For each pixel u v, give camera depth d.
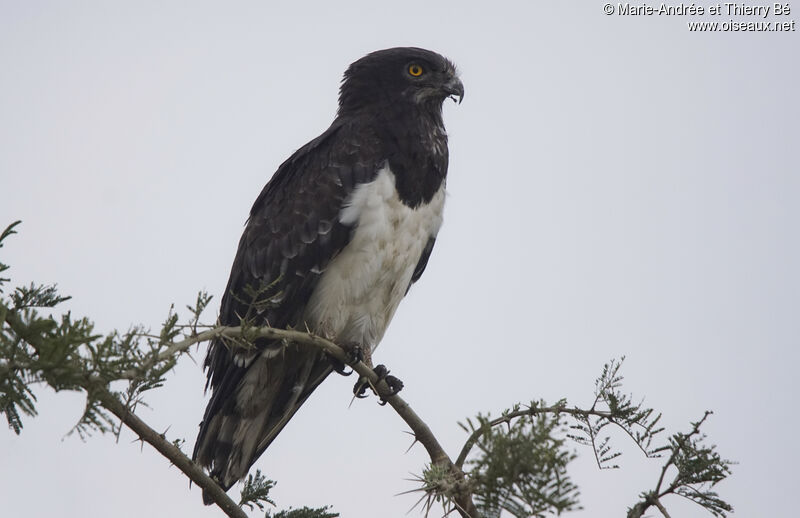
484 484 5.54
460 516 6.59
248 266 12.15
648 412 7.11
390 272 12.04
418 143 12.27
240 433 11.66
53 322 5.13
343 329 12.05
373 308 12.12
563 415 7.30
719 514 6.45
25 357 5.01
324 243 11.80
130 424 7.22
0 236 5.83
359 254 11.80
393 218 11.90
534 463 5.45
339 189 11.85
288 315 11.85
